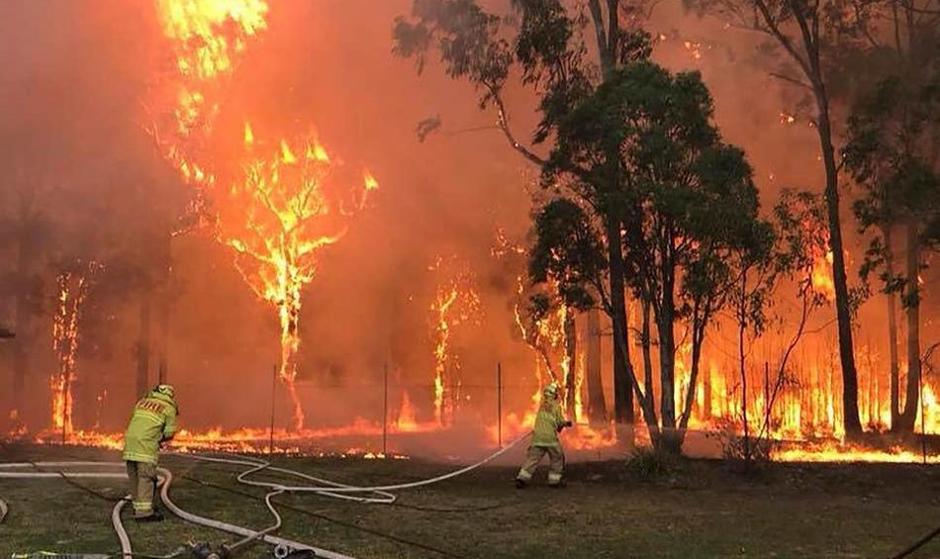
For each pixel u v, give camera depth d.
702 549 8.79
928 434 24.02
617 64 17.91
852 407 22.09
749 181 14.95
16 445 18.52
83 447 18.27
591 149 15.59
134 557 7.70
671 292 15.86
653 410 15.95
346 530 9.32
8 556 7.80
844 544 9.14
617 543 9.02
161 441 9.84
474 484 13.72
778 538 9.43
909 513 11.37
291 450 21.14
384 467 15.59
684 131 15.08
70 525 9.27
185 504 10.74
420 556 8.19
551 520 10.31
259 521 9.63
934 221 19.42
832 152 23.33
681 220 14.44
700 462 15.23
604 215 15.44
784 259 15.27
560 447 13.44
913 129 20.83
